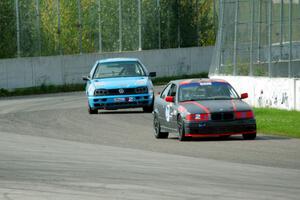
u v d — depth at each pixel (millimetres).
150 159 46500
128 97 83312
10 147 55312
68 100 104250
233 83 86375
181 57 144125
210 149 50781
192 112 55938
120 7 142875
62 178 39375
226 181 37000
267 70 83500
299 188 34625
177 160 45594
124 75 86062
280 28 82438
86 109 89812
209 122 55500
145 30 145625
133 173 40500
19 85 122438
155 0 146875
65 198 33312
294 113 72438
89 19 139750
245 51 87562
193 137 59250
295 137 57250
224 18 91625
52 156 49375
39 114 84375
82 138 61188
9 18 127812
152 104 84625
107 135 63250
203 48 148000
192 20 150875
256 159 44875
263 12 85375
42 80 125125
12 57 128125
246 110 55750
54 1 135125
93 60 132750
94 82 84625
